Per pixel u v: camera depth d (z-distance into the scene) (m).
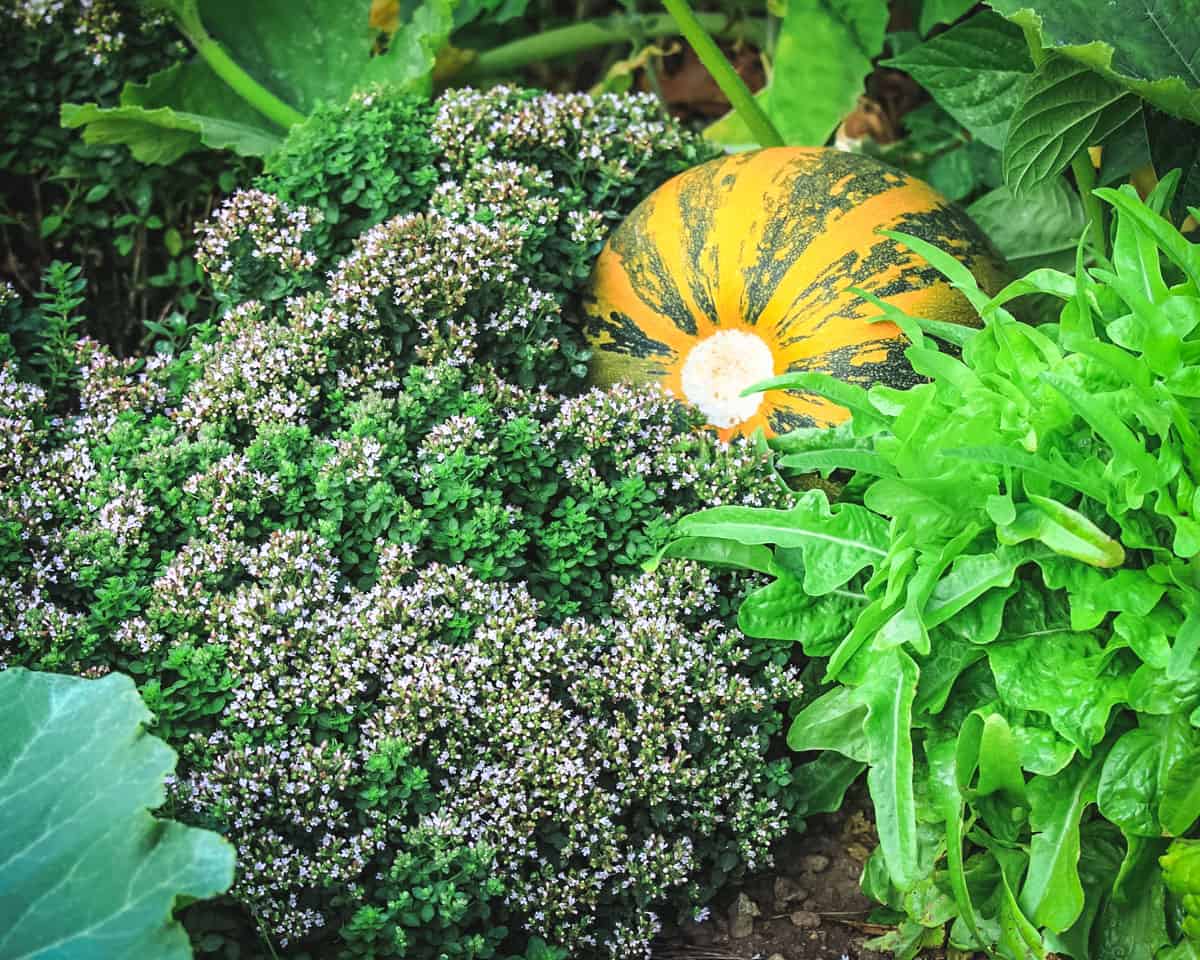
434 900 1.06
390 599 1.11
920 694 1.10
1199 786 1.03
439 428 1.17
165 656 1.11
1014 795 1.08
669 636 1.13
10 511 1.13
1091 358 1.08
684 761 1.12
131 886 0.96
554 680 1.14
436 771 1.11
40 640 1.09
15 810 0.98
